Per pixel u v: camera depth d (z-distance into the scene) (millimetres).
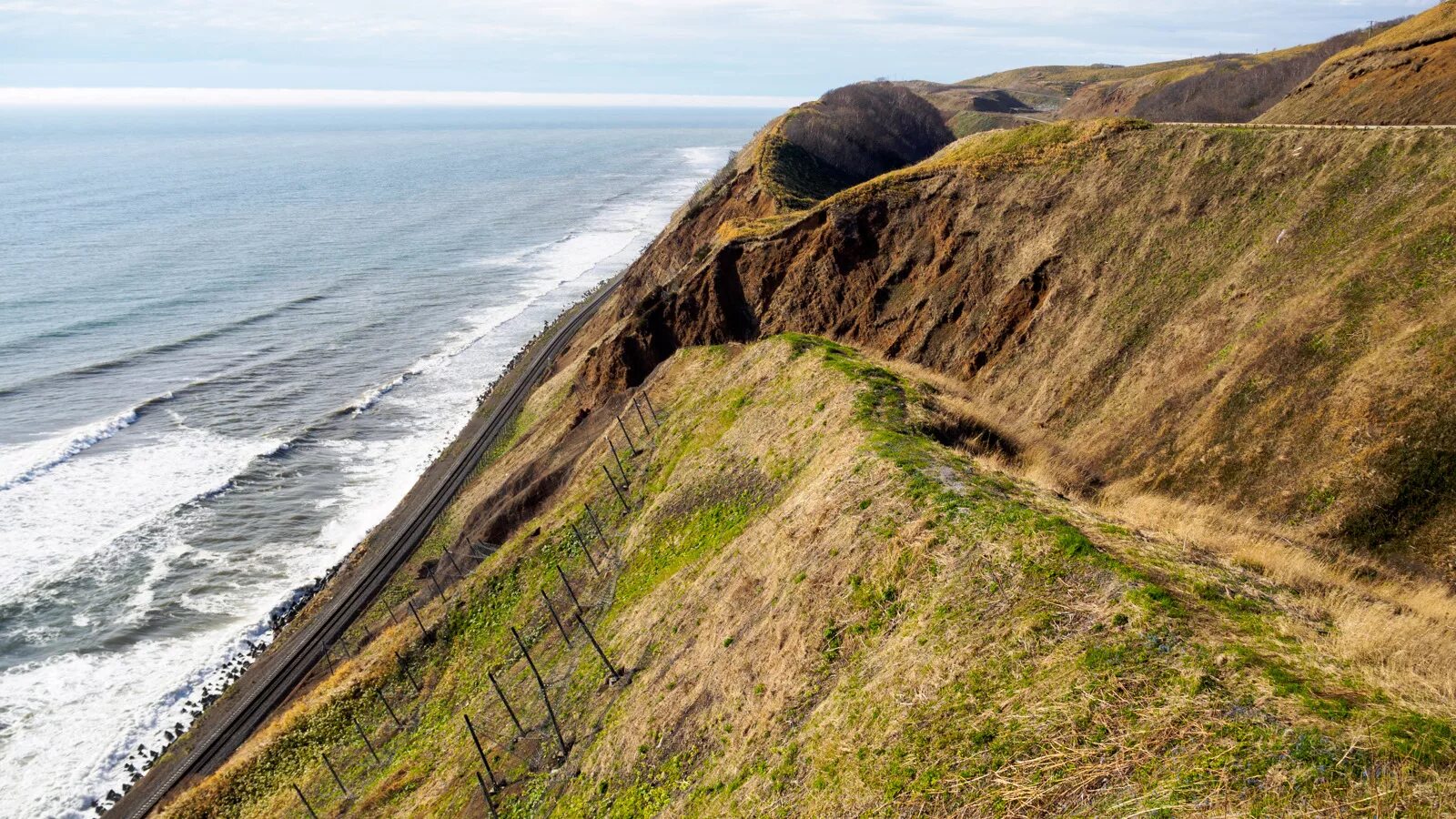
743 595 19516
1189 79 109562
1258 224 31297
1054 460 25859
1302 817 7973
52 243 130750
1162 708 10023
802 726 14352
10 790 33031
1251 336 27062
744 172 76625
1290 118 52750
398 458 60688
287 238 138875
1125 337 32688
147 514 53000
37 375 74812
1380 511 19500
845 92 126938
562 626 28188
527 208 181250
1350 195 28703
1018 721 11000
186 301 99062
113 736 35750
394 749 28781
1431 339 21188
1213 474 24375
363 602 43125
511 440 58906
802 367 29391
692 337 51281
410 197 194375
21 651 40969
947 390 32344
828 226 47750
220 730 35438
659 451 33844
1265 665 10125
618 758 18672
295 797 28828
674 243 74188
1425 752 8164
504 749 23328
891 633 14469
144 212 165500
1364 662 10352
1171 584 12320
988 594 13484
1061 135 42844
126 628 42594
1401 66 46875
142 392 72312
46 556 48531
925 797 10930
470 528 45812
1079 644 11633
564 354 73625
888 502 17219
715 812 14289
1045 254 38531
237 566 47875
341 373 77562
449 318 95125
